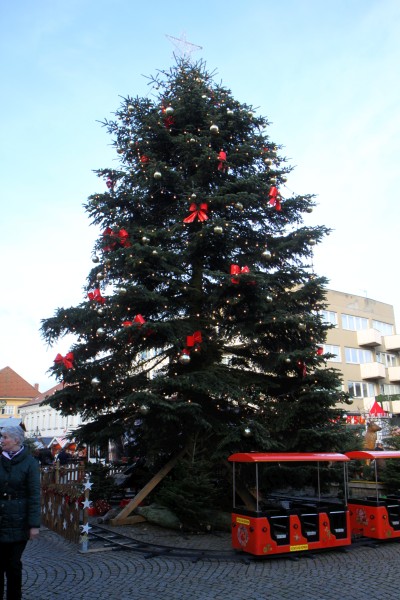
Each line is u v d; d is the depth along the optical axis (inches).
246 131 488.1
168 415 364.8
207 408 432.8
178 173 439.5
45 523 434.0
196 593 237.6
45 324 425.4
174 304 446.9
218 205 427.8
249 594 236.1
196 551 318.3
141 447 460.1
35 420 2383.1
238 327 412.8
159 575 267.7
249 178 422.3
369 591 240.5
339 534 322.3
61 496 387.9
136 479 509.4
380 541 346.9
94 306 416.5
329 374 402.6
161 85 504.7
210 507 403.9
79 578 262.1
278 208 453.4
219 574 270.1
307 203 471.2
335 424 403.5
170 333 393.4
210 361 445.4
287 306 437.4
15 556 199.6
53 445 930.7
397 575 267.7
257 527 298.4
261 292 403.2
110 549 326.0
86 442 446.0
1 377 2842.0
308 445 390.3
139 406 375.2
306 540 310.7
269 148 480.4
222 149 474.9
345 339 1572.3
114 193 442.0
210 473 394.0
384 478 462.6
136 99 486.6
